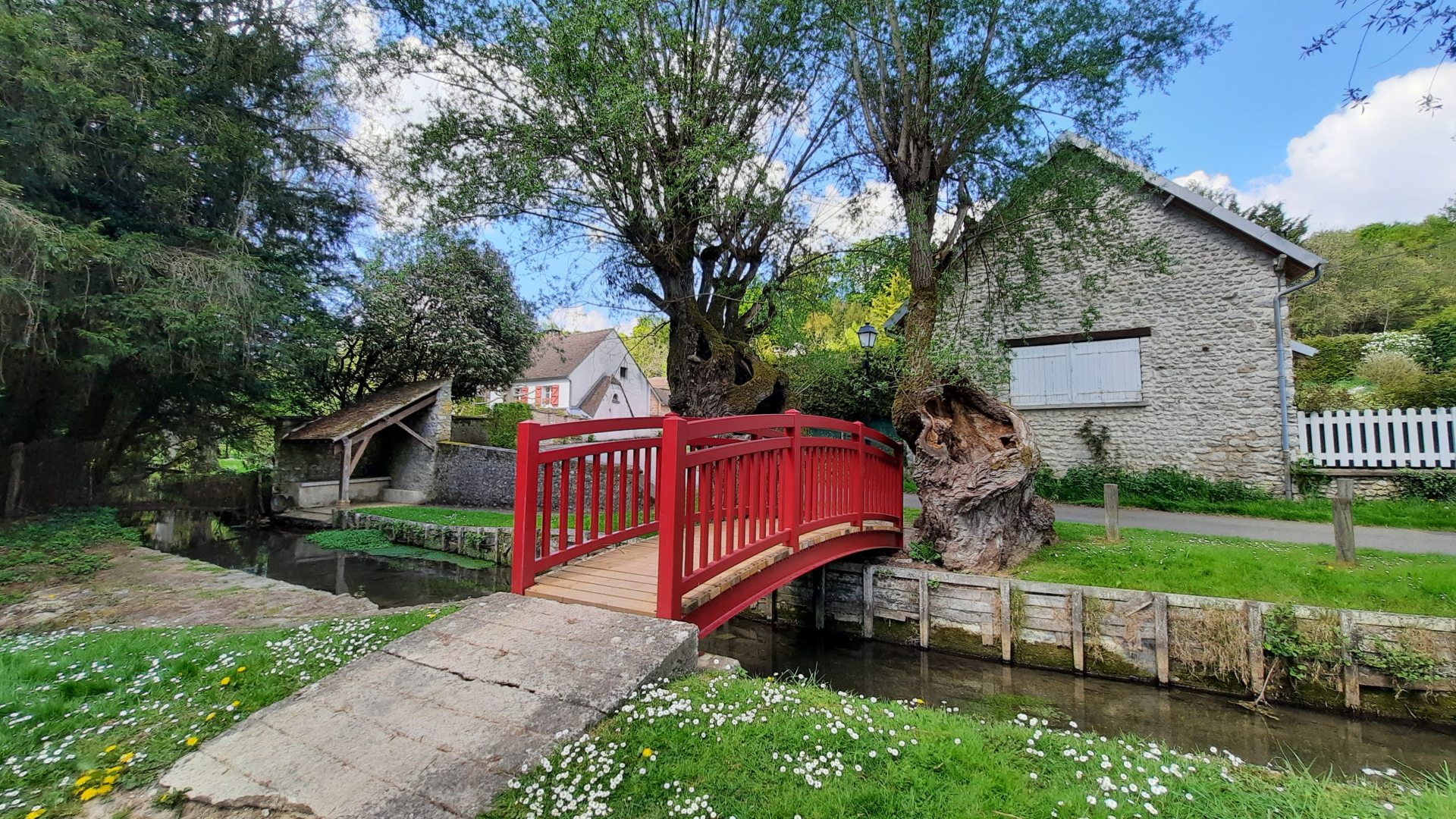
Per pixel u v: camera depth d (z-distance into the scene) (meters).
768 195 10.09
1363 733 5.21
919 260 8.95
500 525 12.68
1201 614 6.11
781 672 6.96
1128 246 10.23
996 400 8.43
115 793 2.62
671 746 2.67
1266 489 11.59
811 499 5.64
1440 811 2.30
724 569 4.25
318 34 11.78
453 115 9.39
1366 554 7.04
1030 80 8.52
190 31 11.22
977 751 2.73
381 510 15.12
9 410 10.89
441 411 17.91
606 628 3.53
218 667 3.97
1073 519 10.44
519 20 8.27
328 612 5.91
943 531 7.93
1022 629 6.97
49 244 8.23
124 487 13.53
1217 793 2.44
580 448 4.45
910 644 7.66
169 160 10.34
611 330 34.25
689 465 3.84
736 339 11.12
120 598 6.55
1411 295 23.84
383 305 17.45
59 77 8.89
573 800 2.33
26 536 9.38
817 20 8.72
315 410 18.14
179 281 10.06
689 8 9.27
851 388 15.48
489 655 3.32
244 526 15.23
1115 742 2.97
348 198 14.13
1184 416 12.43
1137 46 8.15
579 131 8.61
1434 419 10.48
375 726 2.83
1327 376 18.14
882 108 8.98
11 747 2.95
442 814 2.30
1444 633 5.29
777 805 2.32
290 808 2.38
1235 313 12.02
